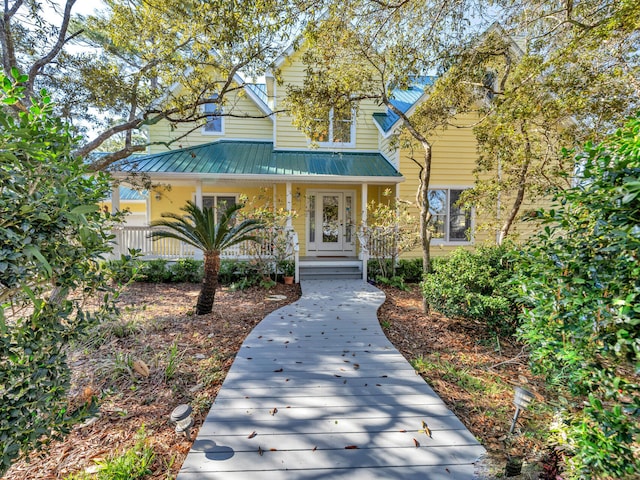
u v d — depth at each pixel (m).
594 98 5.48
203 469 2.24
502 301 4.71
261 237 8.81
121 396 3.26
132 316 5.46
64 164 1.87
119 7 7.30
